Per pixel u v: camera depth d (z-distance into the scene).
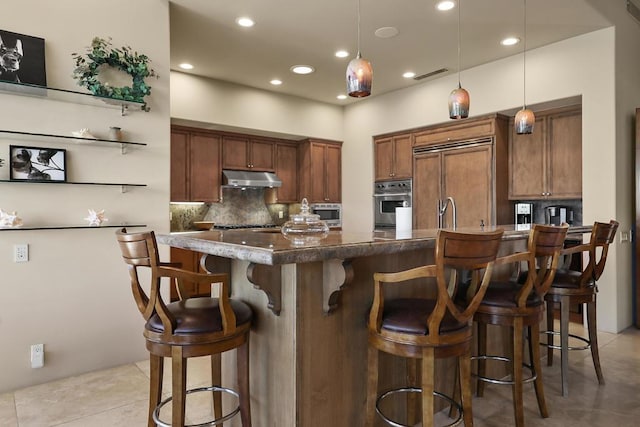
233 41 3.99
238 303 1.87
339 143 6.47
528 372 2.88
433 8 3.38
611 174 3.75
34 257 2.64
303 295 1.64
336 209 6.44
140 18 3.05
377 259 1.94
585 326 3.96
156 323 1.61
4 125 2.52
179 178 5.14
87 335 2.85
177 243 1.87
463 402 1.69
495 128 4.70
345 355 1.79
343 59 4.48
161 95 3.15
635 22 4.10
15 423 2.18
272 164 6.06
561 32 3.88
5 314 2.55
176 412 1.57
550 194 4.53
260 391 1.84
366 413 1.75
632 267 4.01
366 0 3.22
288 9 3.36
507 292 2.13
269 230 3.24
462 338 1.61
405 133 5.62
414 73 4.95
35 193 2.64
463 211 4.98
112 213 2.93
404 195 5.62
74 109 2.77
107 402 2.43
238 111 5.29
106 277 2.92
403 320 1.62
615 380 2.73
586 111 3.91
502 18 3.57
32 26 2.60
